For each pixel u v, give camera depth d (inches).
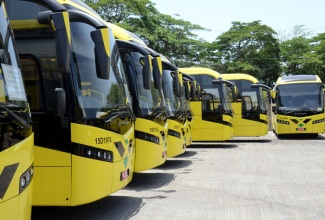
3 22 163.6
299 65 1943.9
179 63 1519.4
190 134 586.6
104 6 1267.2
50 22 218.8
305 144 836.0
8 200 145.4
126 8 1279.5
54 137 236.5
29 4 249.1
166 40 1419.8
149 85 331.0
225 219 268.8
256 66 1756.9
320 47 1918.1
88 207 302.5
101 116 247.6
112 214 280.7
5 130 146.6
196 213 284.4
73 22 247.0
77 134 235.8
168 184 395.9
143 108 366.0
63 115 229.9
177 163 550.0
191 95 575.2
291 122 968.3
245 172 469.1
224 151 706.8
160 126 383.6
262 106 894.4
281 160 575.5
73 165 234.8
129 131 283.0
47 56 244.1
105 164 246.4
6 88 155.7
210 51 1775.3
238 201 322.3
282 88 986.7
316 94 970.1
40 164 236.5
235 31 1807.3
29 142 163.6
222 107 738.8
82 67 245.3
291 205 308.3
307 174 452.8
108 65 228.1
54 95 230.4
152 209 295.9
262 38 1774.1
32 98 241.6
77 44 245.8
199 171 478.9
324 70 1903.3
